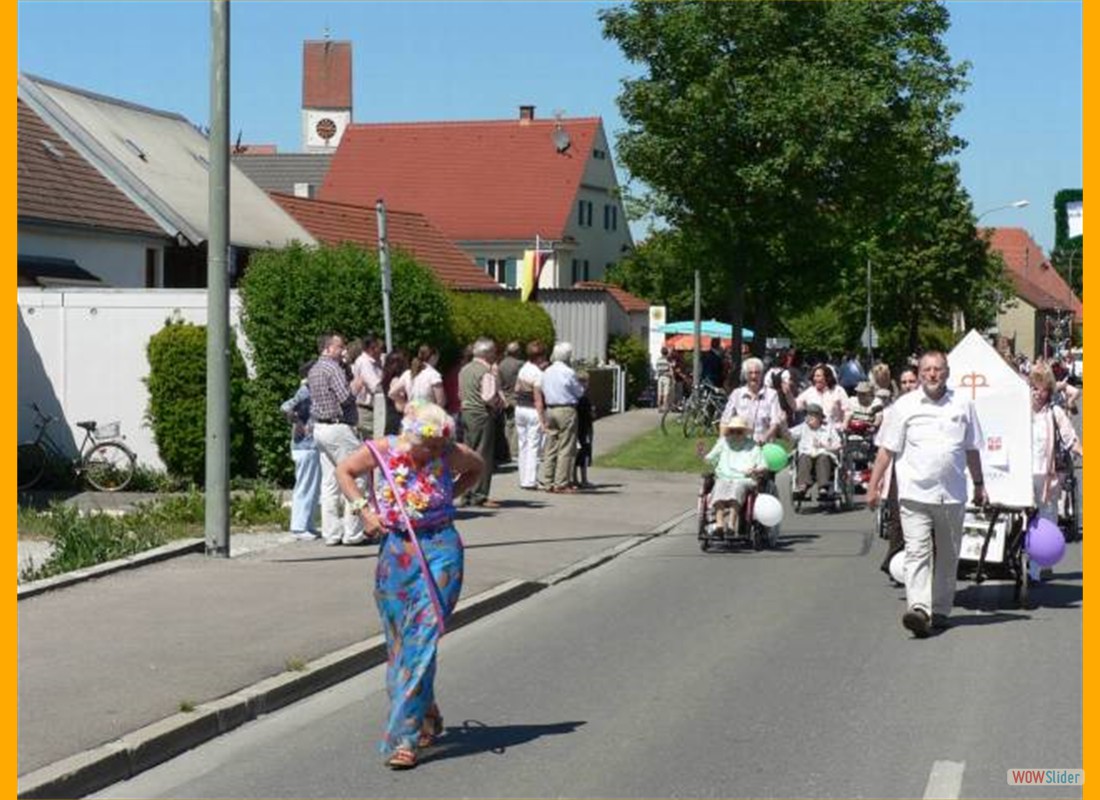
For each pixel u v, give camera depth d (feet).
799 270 133.39
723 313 216.95
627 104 116.47
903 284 210.18
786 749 27.17
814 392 70.95
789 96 111.96
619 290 204.95
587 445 77.51
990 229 214.90
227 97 48.39
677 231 122.31
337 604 40.40
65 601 40.40
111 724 27.12
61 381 75.97
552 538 58.03
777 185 112.68
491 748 27.43
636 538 59.57
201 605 39.96
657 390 160.15
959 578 44.62
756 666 34.73
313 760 26.73
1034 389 50.80
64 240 100.78
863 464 72.54
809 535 61.26
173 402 73.87
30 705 28.45
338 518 52.90
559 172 250.78
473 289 153.69
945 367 38.70
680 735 28.25
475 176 252.42
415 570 26.55
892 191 120.67
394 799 24.22
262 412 74.33
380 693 32.48
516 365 77.36
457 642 38.47
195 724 27.76
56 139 111.75
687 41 113.60
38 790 23.35
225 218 48.47
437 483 26.84
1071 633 38.99
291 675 31.78
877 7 115.55
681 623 40.91
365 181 255.70
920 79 115.75
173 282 116.16
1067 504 59.47
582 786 24.85
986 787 24.71
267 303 74.02
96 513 57.06
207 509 49.06
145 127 131.13
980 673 33.86
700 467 90.27
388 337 57.98
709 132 114.62
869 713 29.96
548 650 37.17
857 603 44.01
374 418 59.06
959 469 38.73
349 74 493.77
